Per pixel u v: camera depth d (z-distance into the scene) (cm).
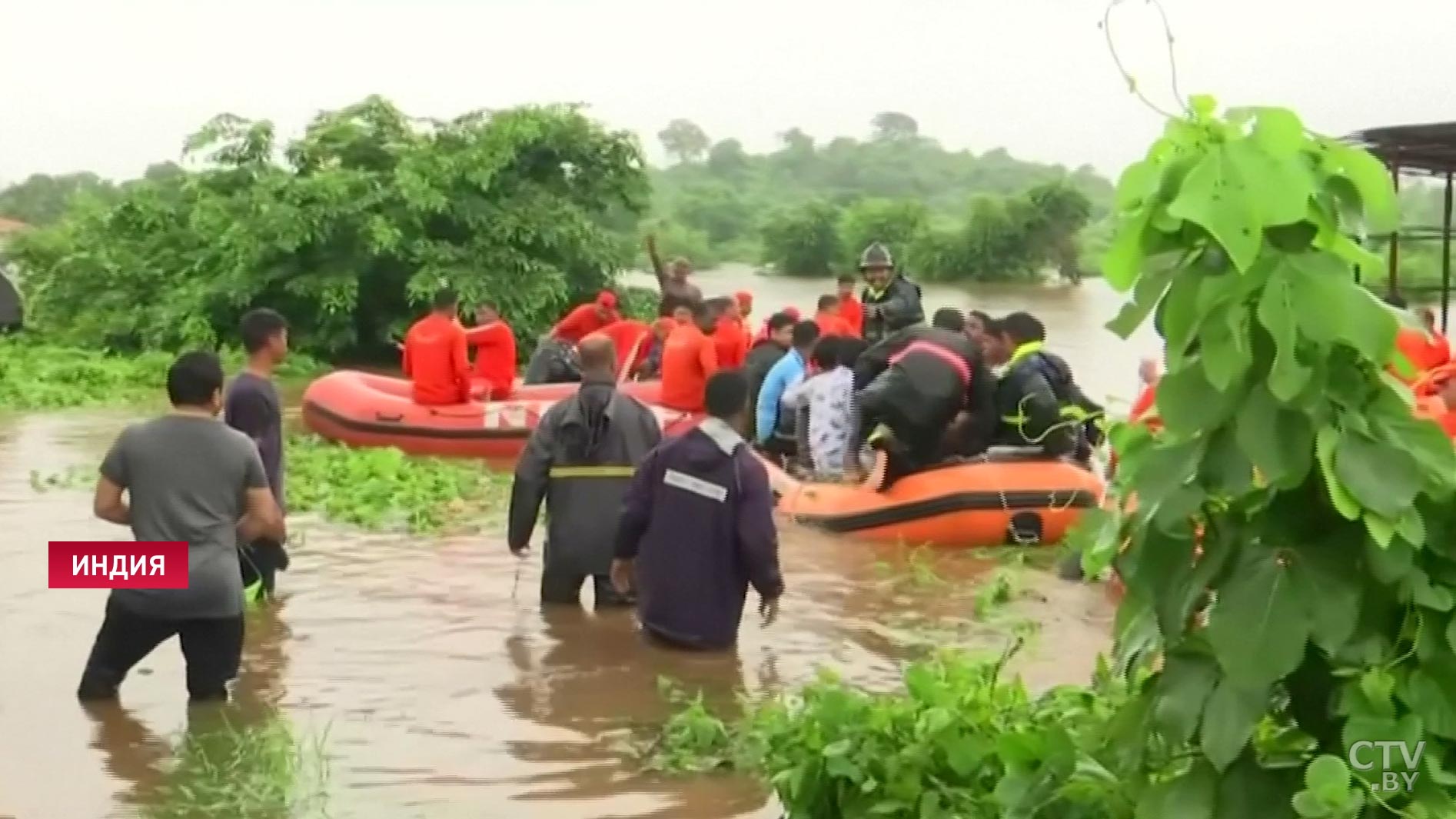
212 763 674
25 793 636
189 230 2831
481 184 2748
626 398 970
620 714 752
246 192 2803
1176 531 292
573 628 913
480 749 698
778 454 1483
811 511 1220
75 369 2270
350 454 1493
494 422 1595
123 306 2748
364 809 620
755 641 890
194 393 745
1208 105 286
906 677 508
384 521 1234
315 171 2844
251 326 898
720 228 6731
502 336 1714
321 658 842
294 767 667
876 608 970
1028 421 1185
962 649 848
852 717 498
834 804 486
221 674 757
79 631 883
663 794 641
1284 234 281
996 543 1147
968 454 1210
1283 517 291
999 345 1244
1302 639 281
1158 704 302
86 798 632
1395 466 276
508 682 802
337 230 2686
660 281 2264
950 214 5859
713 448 862
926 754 468
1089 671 819
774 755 514
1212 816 300
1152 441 310
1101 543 315
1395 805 286
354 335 2706
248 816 612
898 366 1185
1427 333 331
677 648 866
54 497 1309
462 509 1291
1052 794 366
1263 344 284
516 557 1091
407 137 2894
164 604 738
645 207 3008
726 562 864
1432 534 287
